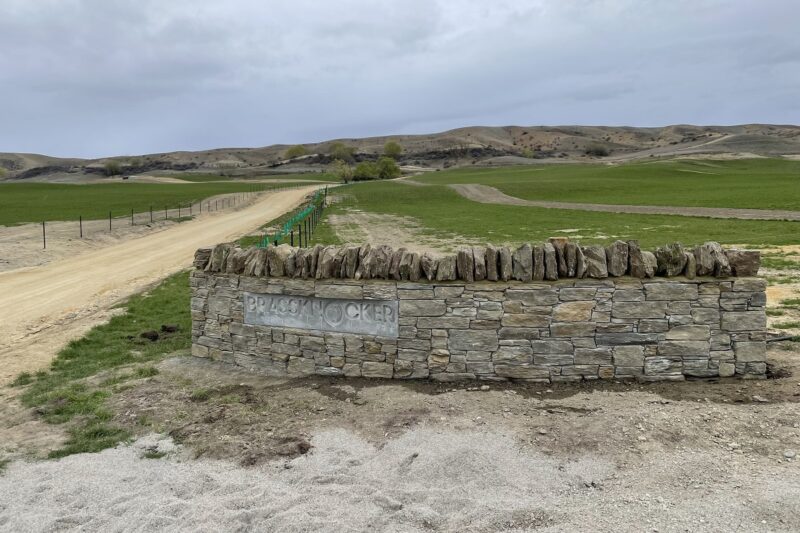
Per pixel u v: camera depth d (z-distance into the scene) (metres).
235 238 33.97
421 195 74.50
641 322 7.61
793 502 4.59
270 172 189.12
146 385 8.73
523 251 7.77
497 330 7.84
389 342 8.24
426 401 7.36
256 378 8.86
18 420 7.62
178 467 6.04
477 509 4.89
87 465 6.12
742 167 108.25
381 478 5.57
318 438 6.51
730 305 7.52
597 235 30.58
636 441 5.97
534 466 5.60
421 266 8.13
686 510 4.69
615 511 4.77
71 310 15.70
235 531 4.74
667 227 33.25
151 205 63.72
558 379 7.78
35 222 44.03
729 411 6.57
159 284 19.48
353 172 141.25
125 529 4.85
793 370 7.82
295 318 8.87
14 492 5.61
